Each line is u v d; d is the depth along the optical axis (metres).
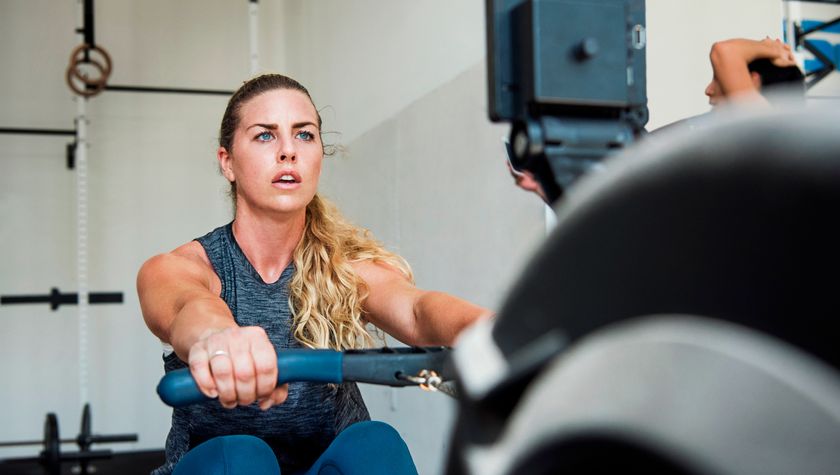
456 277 3.18
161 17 5.95
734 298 0.19
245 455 1.24
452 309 1.33
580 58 0.58
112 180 5.78
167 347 1.39
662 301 0.20
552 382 0.21
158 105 5.89
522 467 0.20
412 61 3.63
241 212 1.56
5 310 5.58
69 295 5.59
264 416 1.47
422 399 3.51
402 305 1.49
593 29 0.59
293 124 1.53
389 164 3.95
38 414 5.57
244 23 6.07
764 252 0.19
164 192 5.85
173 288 1.34
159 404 5.75
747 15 2.21
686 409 0.18
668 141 0.21
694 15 2.24
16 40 5.71
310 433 1.52
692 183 0.20
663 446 0.18
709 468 0.17
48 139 5.68
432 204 3.41
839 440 0.16
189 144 5.91
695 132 0.21
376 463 1.29
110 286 5.73
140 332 5.75
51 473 4.56
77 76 4.85
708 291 0.20
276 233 1.55
